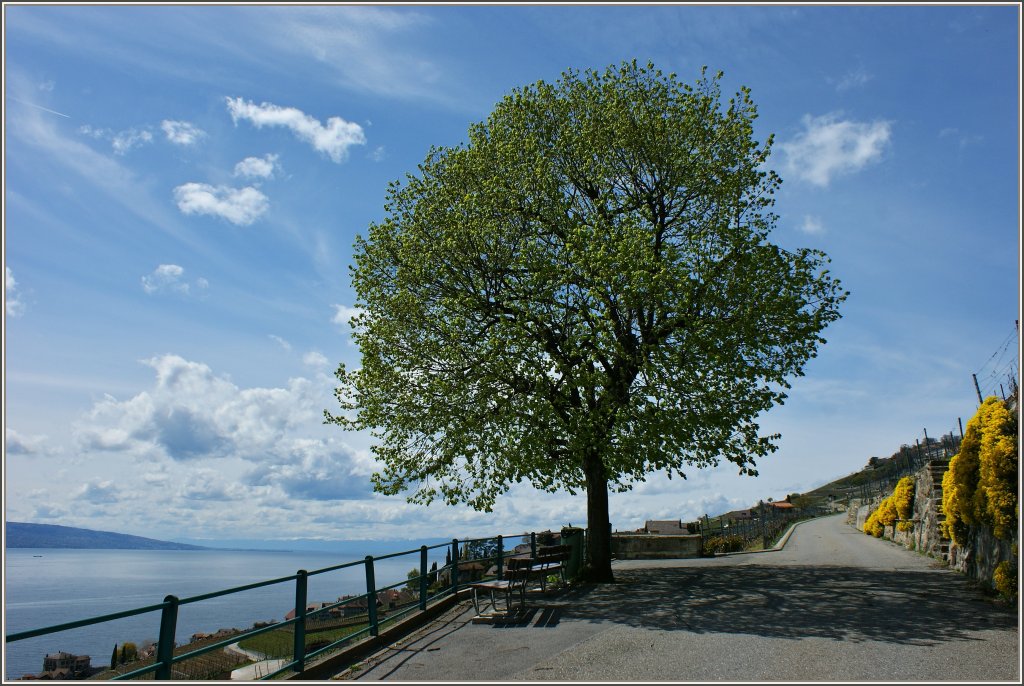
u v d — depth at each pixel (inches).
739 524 1758.1
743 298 710.5
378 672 346.9
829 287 756.6
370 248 819.4
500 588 490.3
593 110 810.8
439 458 751.1
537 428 681.0
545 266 692.7
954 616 457.7
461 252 747.4
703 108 795.4
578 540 792.9
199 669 288.7
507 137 824.9
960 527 687.7
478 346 717.3
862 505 2342.5
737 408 712.4
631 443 652.7
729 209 791.7
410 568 497.0
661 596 591.5
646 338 732.0
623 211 788.0
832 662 338.3
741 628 432.8
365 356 762.8
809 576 735.1
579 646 388.8
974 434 585.9
